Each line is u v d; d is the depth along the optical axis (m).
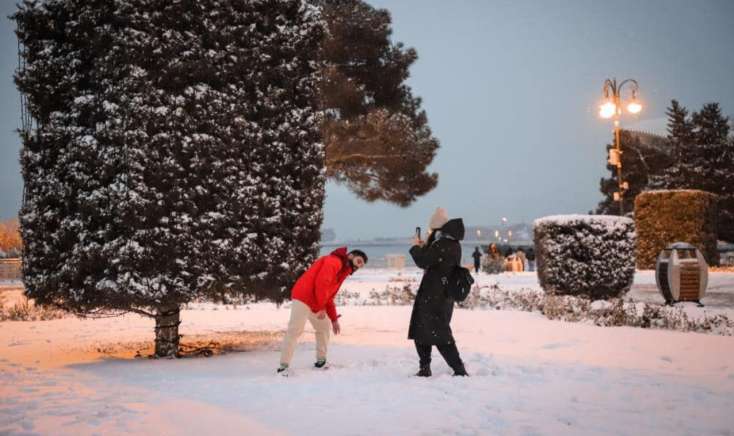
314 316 7.58
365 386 6.25
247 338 11.20
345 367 7.57
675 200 26.73
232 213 8.83
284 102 9.59
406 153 30.80
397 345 9.69
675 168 55.06
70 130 8.56
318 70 10.12
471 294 16.61
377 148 30.19
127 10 8.31
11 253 48.88
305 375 7.04
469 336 10.34
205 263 8.54
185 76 8.64
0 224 50.53
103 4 8.45
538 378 6.62
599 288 15.63
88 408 5.44
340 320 13.43
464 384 6.29
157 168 8.23
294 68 9.70
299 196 9.61
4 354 9.59
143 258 8.13
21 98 8.86
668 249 14.95
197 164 8.52
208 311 16.77
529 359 7.93
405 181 32.22
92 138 8.37
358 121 29.95
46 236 8.63
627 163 59.56
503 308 15.23
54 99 8.81
